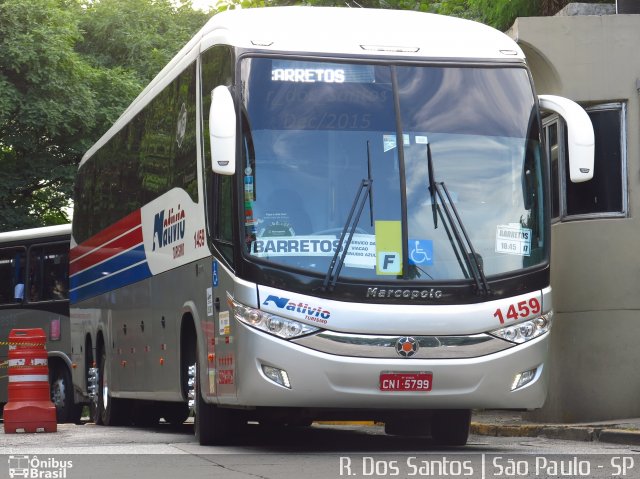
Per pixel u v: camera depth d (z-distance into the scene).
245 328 12.40
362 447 13.98
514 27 18.58
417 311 12.43
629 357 18.06
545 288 13.03
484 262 12.79
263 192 12.63
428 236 12.71
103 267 21.00
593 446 14.30
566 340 18.52
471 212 12.90
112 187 20.55
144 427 21.09
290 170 12.72
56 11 43.66
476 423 18.30
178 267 15.34
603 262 18.23
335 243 12.54
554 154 18.95
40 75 42.91
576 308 18.41
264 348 12.28
